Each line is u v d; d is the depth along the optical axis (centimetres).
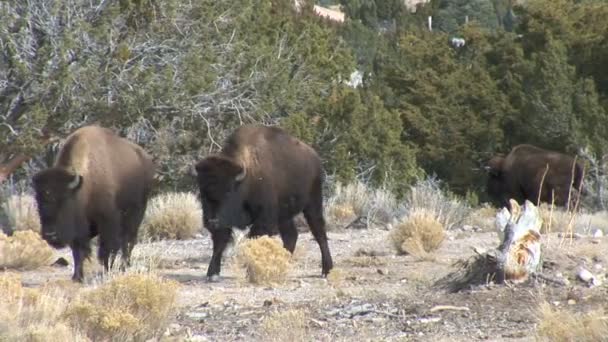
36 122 7369
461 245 5362
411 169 9369
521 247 3669
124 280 2834
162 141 8150
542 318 2866
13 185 7850
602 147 10488
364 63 18838
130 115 7856
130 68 7888
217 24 8781
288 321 2948
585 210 7762
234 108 8406
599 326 2520
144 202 4681
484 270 3672
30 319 2739
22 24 7531
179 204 6344
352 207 6944
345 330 3022
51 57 7525
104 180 4269
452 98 13300
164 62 8275
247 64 8700
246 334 2980
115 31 7988
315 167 4603
